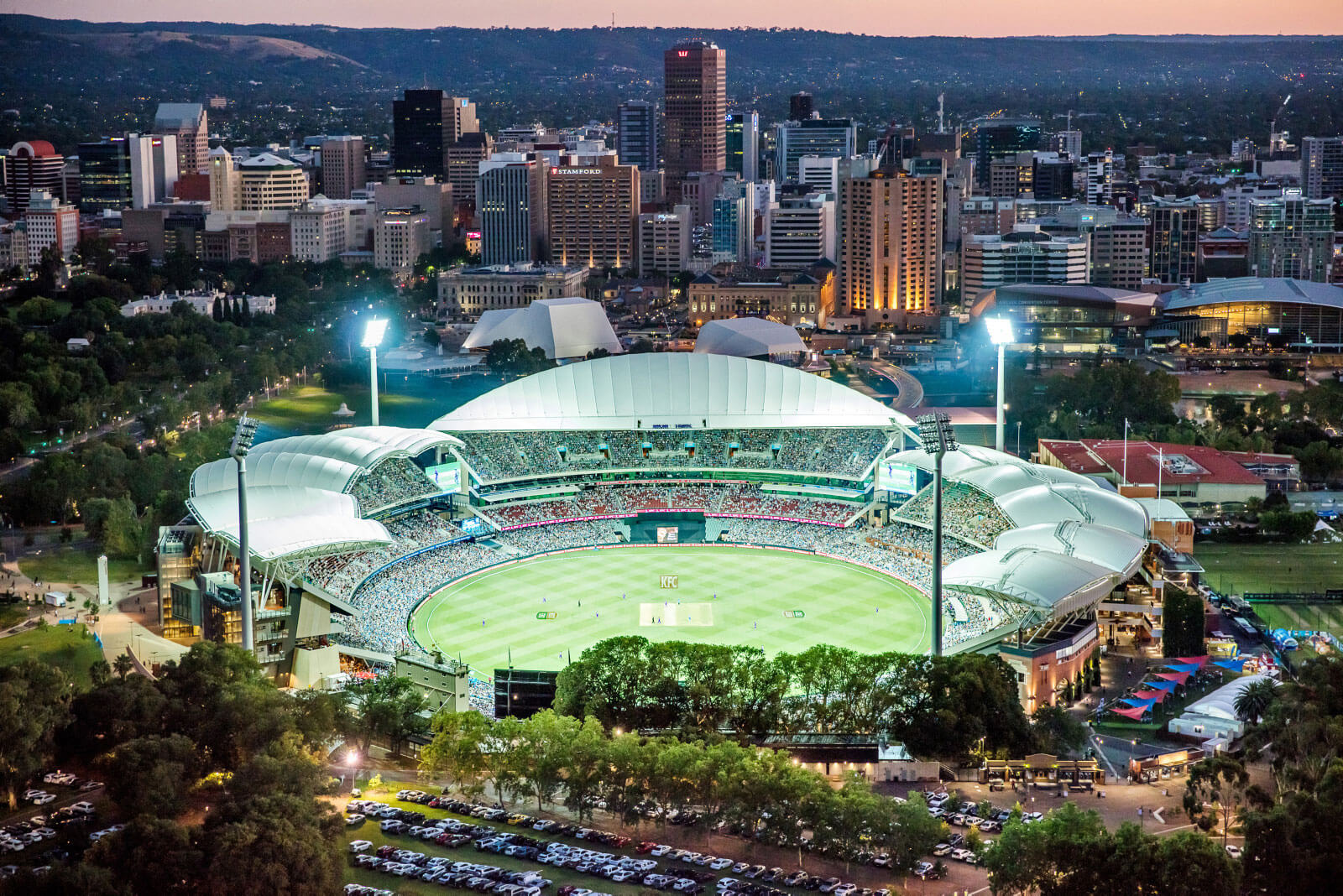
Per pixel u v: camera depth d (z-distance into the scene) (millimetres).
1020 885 183250
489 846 198875
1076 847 182750
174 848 185375
